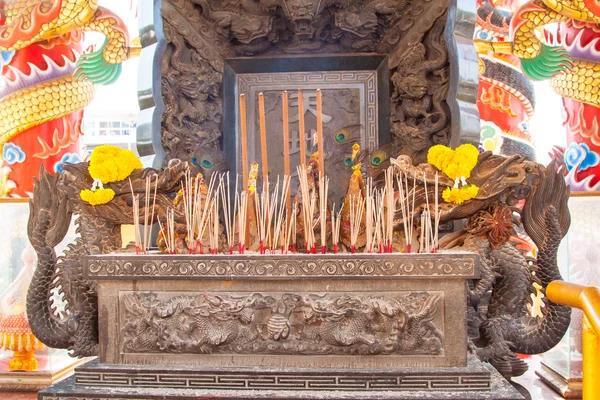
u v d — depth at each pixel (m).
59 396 2.77
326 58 4.42
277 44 4.45
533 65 4.93
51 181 3.67
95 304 3.59
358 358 2.81
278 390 2.77
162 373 2.83
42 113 4.86
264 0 4.19
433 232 3.72
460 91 3.88
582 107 4.72
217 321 2.85
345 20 4.21
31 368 4.55
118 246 3.65
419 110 4.13
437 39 4.08
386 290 2.81
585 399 2.00
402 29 4.26
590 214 4.35
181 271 2.86
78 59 5.05
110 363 2.92
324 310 2.79
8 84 4.82
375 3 4.22
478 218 3.53
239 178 4.41
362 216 3.67
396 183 3.65
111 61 5.11
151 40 4.07
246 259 2.83
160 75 4.11
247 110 4.44
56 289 4.71
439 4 4.02
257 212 3.42
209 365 2.87
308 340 2.83
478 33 5.18
